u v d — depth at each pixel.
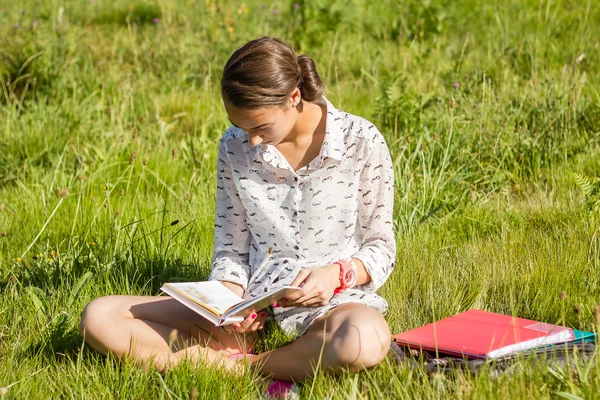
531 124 5.57
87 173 5.28
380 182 2.89
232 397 2.59
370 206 2.92
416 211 4.44
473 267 3.73
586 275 3.50
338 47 8.43
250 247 3.06
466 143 5.22
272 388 2.69
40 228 4.46
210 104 6.75
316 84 2.79
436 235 4.22
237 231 3.05
